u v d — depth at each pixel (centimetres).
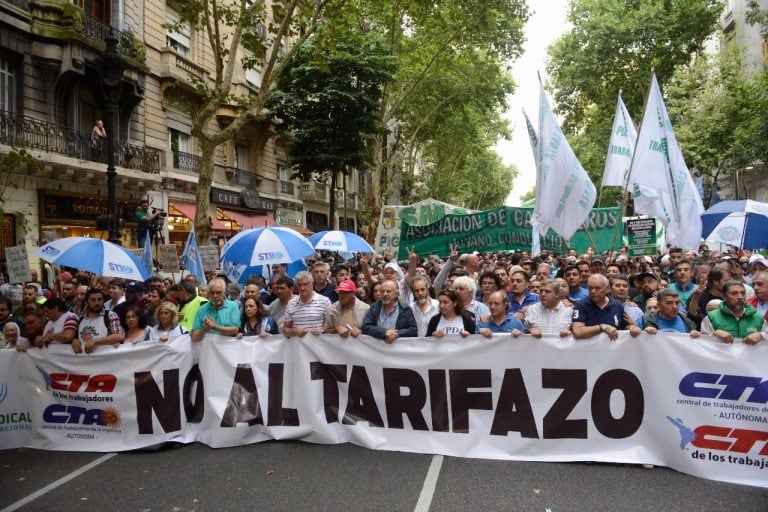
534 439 478
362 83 2019
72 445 534
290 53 1180
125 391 536
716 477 428
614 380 467
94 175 1664
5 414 543
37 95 1578
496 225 1346
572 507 388
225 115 2384
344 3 1198
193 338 549
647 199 915
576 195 856
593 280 480
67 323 575
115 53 958
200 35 2252
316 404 528
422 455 492
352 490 421
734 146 2247
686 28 2547
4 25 1463
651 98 867
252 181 2653
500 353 493
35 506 409
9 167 843
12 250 818
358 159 2033
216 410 530
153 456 507
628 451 460
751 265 809
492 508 389
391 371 515
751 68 2966
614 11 2611
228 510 396
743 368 430
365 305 558
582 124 3206
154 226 1203
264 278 954
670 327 505
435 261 1159
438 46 2444
